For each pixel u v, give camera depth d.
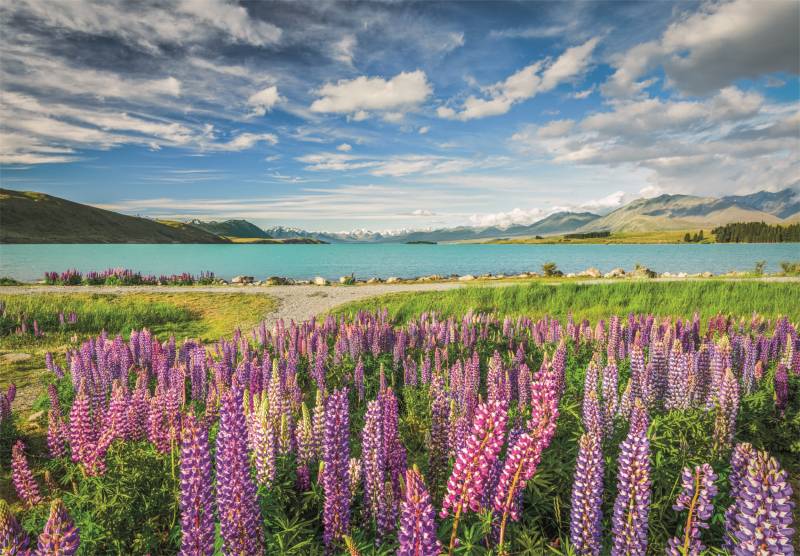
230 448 3.92
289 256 147.50
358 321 16.36
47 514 6.21
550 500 5.60
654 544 5.06
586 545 4.11
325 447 4.57
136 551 5.16
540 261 113.12
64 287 39.53
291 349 13.09
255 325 24.56
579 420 7.01
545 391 3.77
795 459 7.84
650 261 103.75
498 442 3.36
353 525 4.94
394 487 4.95
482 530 4.31
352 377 12.56
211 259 121.12
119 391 7.73
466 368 9.25
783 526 2.90
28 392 13.17
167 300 31.73
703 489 3.62
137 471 6.23
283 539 4.72
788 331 12.39
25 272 64.69
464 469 3.45
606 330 17.34
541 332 15.43
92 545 5.21
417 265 98.62
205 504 3.69
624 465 3.92
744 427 8.03
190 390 11.80
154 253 154.88
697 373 8.52
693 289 27.12
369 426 4.75
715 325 14.98
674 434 6.79
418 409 9.78
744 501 3.12
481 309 24.59
